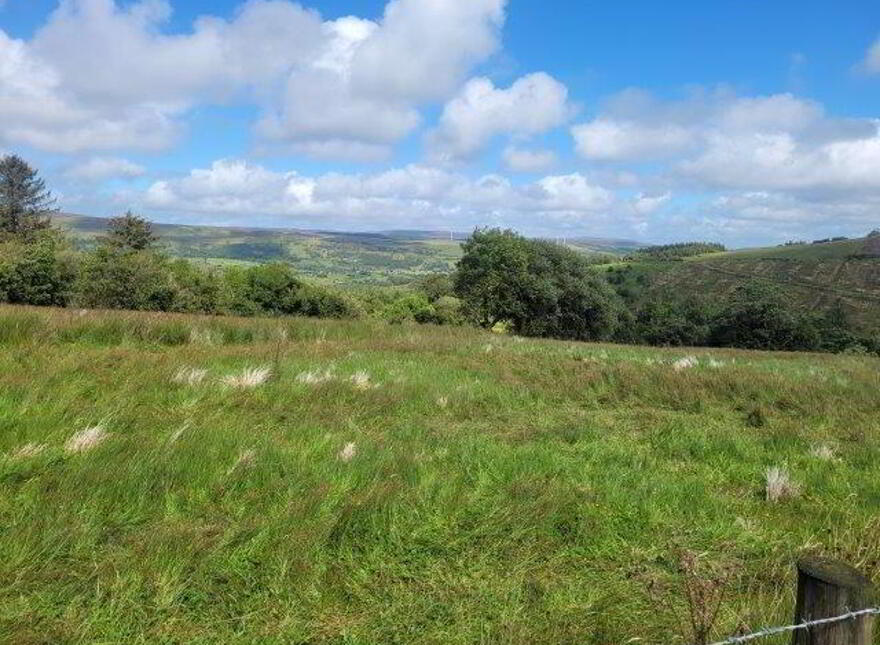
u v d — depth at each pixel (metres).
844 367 15.88
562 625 3.33
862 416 8.85
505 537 4.28
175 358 9.30
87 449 4.97
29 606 3.12
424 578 3.77
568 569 4.00
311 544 3.90
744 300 67.19
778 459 6.57
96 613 3.11
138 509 4.16
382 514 4.32
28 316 10.70
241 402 7.36
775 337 65.19
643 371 10.98
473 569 3.87
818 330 67.12
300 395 7.86
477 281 54.56
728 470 6.25
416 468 5.30
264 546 3.83
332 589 3.59
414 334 16.47
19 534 3.59
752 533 4.57
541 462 5.84
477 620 3.34
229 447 5.31
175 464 4.74
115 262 37.81
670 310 78.12
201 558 3.63
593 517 4.66
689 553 3.84
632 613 3.48
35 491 4.18
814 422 8.62
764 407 9.20
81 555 3.60
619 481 5.41
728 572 3.97
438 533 4.28
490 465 5.58
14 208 78.44
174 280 40.91
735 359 18.02
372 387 8.63
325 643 3.14
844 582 2.35
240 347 11.27
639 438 7.32
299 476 4.88
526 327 55.06
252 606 3.35
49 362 8.23
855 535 4.57
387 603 3.49
